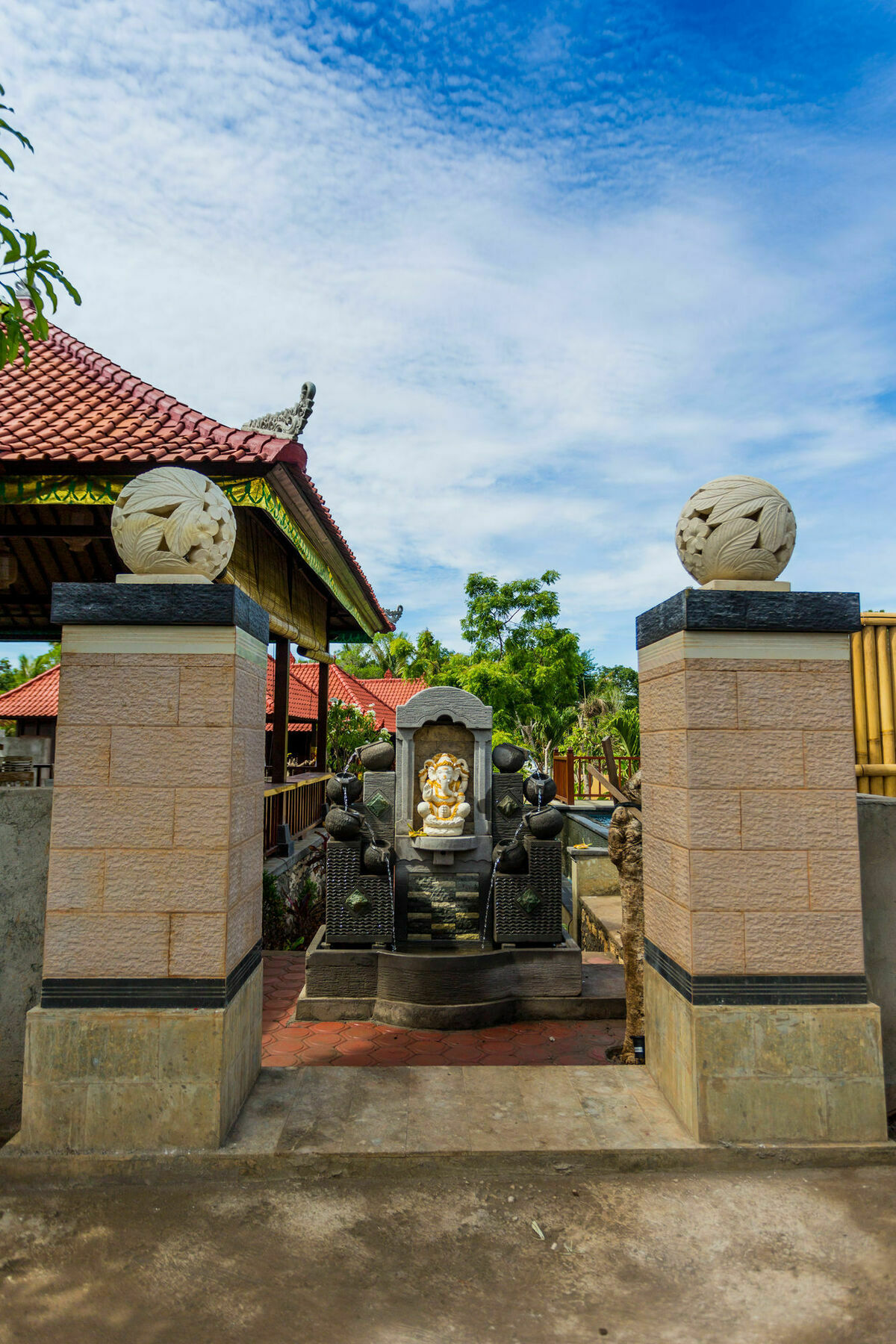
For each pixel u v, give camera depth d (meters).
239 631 3.64
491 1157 3.34
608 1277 2.69
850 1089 3.47
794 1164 3.37
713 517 3.72
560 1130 3.53
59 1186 3.26
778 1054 3.46
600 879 9.17
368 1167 3.31
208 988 3.44
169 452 6.71
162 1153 3.32
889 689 5.22
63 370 8.86
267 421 7.61
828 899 3.53
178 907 3.47
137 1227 2.97
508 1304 2.55
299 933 8.95
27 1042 3.41
